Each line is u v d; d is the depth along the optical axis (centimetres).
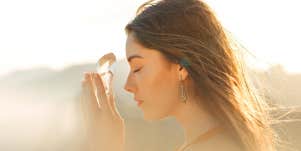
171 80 178
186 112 179
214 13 183
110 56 197
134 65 181
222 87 176
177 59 177
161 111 179
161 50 177
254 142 176
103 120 194
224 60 179
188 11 180
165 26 177
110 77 197
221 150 171
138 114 1362
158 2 183
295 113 221
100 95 196
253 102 185
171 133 1369
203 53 177
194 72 176
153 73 178
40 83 1916
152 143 1340
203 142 173
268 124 187
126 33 184
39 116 1727
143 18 180
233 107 176
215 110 175
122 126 194
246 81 185
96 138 193
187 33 177
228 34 185
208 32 179
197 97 177
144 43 178
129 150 1324
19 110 1897
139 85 180
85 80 198
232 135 173
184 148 176
